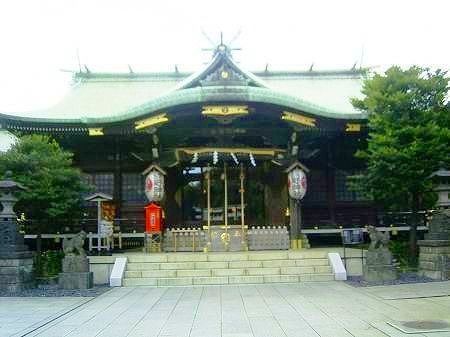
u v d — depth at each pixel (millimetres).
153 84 35250
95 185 27703
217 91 22812
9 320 11641
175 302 14094
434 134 19172
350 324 10398
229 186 25750
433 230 18000
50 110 30266
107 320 11492
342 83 35656
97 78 35531
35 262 20797
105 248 23312
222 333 9820
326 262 19609
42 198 20422
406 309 11992
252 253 20656
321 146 28609
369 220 28094
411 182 19688
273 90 23312
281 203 26500
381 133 20781
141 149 27141
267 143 26141
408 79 19984
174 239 24766
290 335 9539
